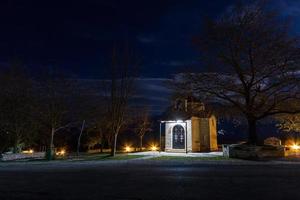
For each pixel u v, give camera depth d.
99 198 12.10
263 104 31.45
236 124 40.59
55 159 35.47
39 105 39.06
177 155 33.81
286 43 29.53
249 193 12.55
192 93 32.38
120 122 36.50
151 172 20.33
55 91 39.09
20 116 39.88
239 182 15.38
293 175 17.91
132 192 13.22
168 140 40.53
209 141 40.59
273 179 16.31
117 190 13.76
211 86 31.84
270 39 30.14
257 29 30.62
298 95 29.95
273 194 12.31
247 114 32.12
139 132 56.25
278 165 23.89
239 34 30.97
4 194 13.10
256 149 29.89
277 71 30.08
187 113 39.81
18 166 27.19
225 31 31.28
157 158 30.66
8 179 17.73
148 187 14.40
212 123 41.97
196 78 31.84
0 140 43.38
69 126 42.00
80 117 42.00
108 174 19.67
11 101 39.38
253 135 32.00
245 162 26.05
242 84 32.09
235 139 54.75
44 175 19.55
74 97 40.97
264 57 30.14
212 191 13.09
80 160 31.95
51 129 38.75
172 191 13.26
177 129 40.00
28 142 45.47
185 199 11.65
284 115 38.88
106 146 63.09
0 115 39.19
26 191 13.74
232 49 31.19
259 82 31.11
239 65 31.25
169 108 42.25
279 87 30.39
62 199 12.02
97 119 46.69
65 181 16.73
